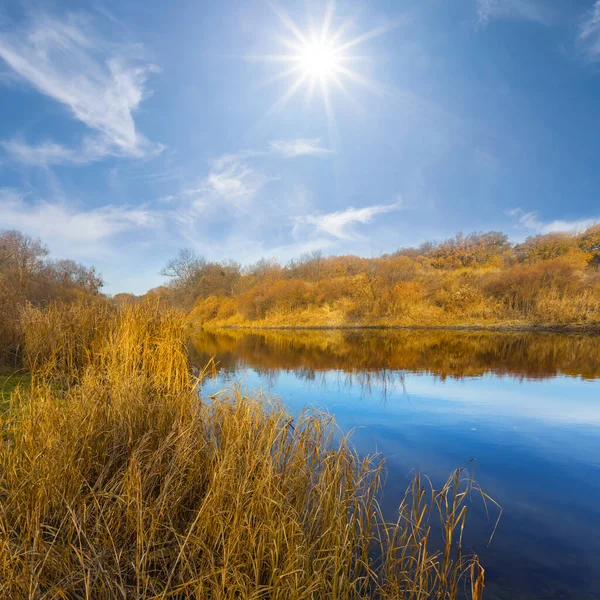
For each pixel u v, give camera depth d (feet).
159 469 9.46
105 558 7.57
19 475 9.43
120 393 12.95
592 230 105.19
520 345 49.34
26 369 23.73
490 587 8.54
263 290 121.39
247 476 8.85
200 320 126.52
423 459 15.53
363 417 21.08
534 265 80.18
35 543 7.00
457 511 11.70
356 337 66.59
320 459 11.69
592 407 22.82
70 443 9.72
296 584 7.13
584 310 64.80
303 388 28.14
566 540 10.28
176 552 7.97
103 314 25.46
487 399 24.76
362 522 9.83
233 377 32.19
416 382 29.99
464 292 80.43
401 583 8.52
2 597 6.52
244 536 8.14
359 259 140.36
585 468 14.71
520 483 13.50
